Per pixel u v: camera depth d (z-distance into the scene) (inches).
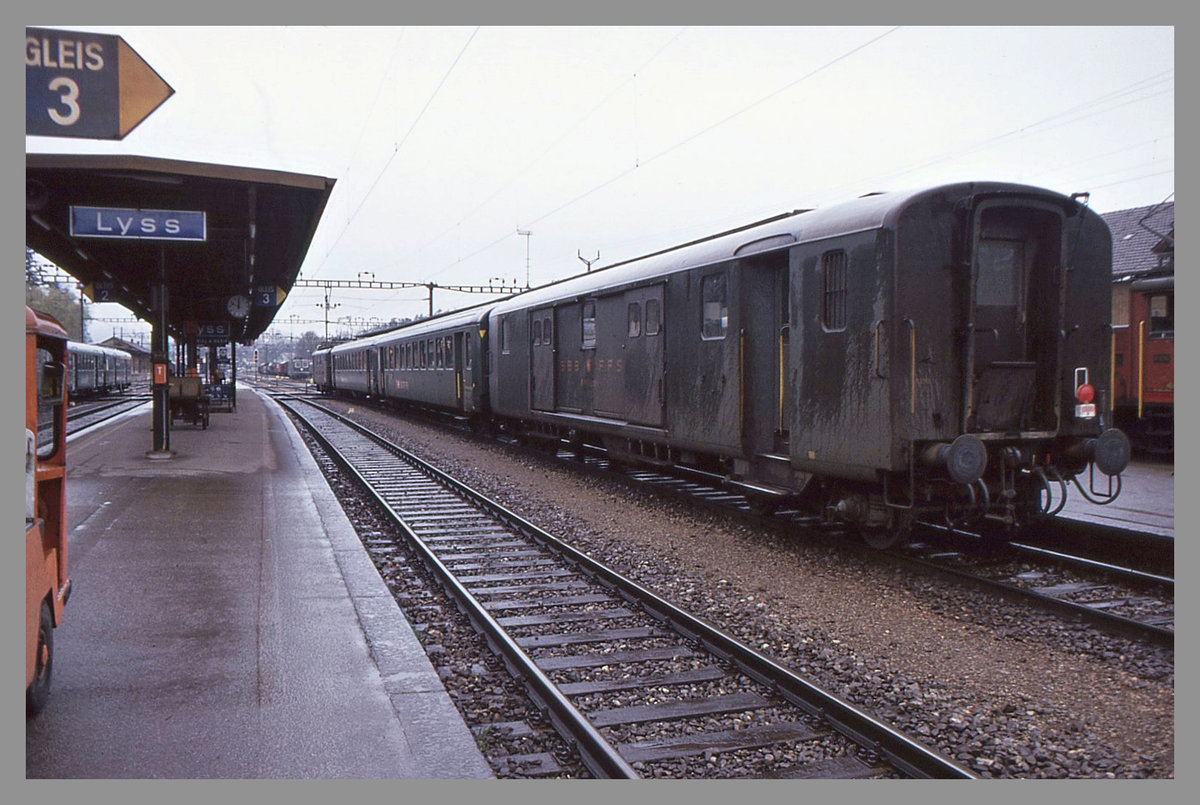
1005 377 304.8
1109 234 321.4
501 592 287.4
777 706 193.2
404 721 172.2
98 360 1792.6
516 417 702.5
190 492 453.1
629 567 318.3
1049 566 309.7
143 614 240.5
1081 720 185.3
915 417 286.7
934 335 290.0
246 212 555.8
